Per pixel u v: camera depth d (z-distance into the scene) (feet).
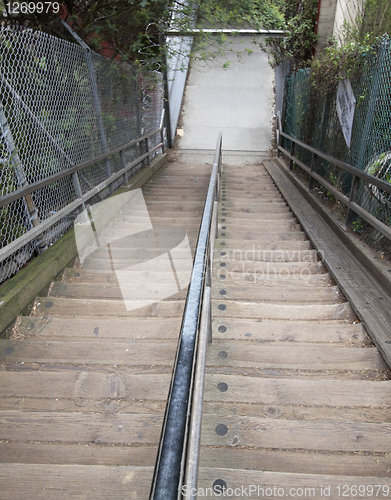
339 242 12.90
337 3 24.11
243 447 5.48
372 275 10.39
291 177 23.54
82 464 5.25
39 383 6.79
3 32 9.31
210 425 5.78
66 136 12.90
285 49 29.71
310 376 7.06
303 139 22.62
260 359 7.50
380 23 17.60
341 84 14.87
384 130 11.23
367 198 12.44
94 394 6.60
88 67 14.62
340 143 15.34
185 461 2.21
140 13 15.99
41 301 9.46
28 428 5.84
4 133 9.20
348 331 8.29
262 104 38.40
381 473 5.09
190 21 18.47
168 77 32.94
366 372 7.11
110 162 17.44
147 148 25.00
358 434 5.64
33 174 10.73
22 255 10.32
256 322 8.63
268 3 20.07
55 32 14.38
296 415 6.11
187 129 36.73
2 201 8.28
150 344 7.78
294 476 4.87
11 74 9.60
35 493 4.74
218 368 7.25
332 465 5.18
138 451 5.45
